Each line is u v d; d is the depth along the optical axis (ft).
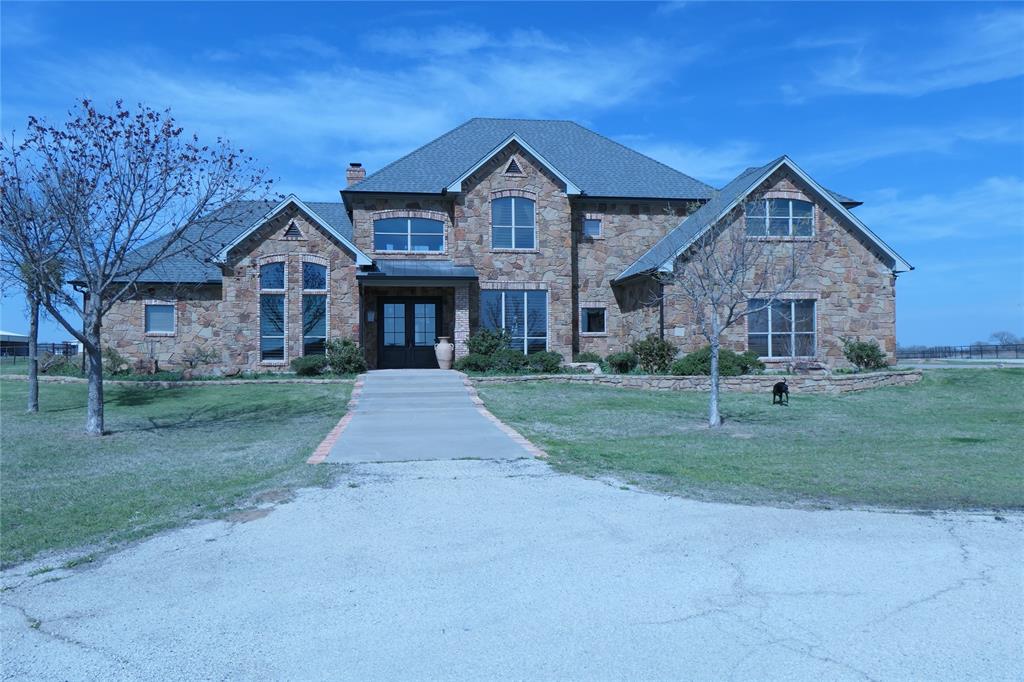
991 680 13.34
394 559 20.40
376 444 38.70
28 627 16.33
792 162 73.77
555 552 20.75
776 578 18.45
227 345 74.59
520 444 38.60
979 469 32.99
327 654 14.78
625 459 34.88
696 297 50.14
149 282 80.43
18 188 43.21
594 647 14.84
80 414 56.54
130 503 27.81
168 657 14.78
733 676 13.55
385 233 79.92
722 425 48.39
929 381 71.51
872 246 76.54
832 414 54.44
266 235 75.15
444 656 14.60
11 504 27.96
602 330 85.15
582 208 84.69
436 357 77.87
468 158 87.56
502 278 78.95
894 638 15.03
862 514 24.62
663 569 19.24
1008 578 18.40
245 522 24.30
